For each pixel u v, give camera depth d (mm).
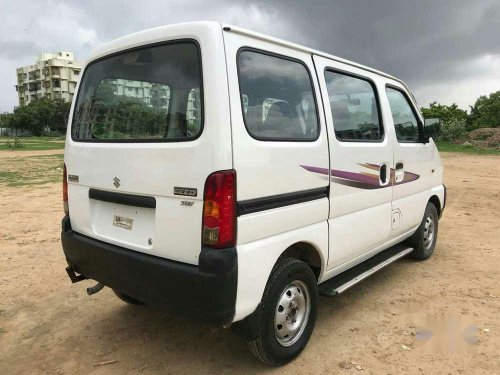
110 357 3385
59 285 4863
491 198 10328
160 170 2803
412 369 3162
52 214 8727
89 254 3314
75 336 3725
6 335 3768
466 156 23250
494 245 6312
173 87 2826
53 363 3324
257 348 3008
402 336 3637
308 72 3359
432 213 5590
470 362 3250
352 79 3936
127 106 3123
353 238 3818
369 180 3965
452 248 6176
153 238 2900
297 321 3311
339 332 3705
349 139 3742
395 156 4426
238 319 2746
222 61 2633
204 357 3361
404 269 5277
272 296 2963
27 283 4930
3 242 6621
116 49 3264
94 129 3400
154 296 2871
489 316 3988
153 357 3375
